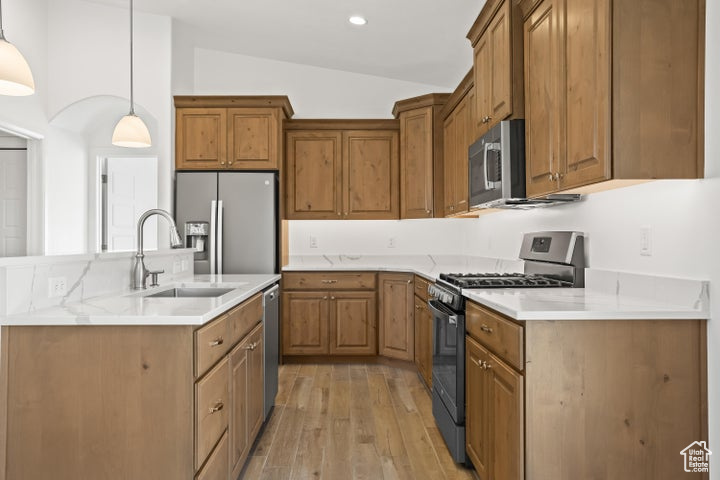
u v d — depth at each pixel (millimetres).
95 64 4148
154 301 1871
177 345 1560
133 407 1558
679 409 1594
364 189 4582
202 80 4840
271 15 3879
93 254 1955
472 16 3451
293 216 4566
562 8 1890
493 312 1911
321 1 3486
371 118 4895
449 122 4000
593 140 1677
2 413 1550
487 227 3955
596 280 2205
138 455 1558
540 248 2703
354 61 4562
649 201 1870
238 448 2104
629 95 1593
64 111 4168
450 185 3982
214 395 1749
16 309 1569
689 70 1599
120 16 4152
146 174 4883
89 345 1557
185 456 1556
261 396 2646
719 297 1545
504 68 2383
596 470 1593
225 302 1840
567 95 1861
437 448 2541
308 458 2420
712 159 1572
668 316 1579
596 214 2250
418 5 3338
